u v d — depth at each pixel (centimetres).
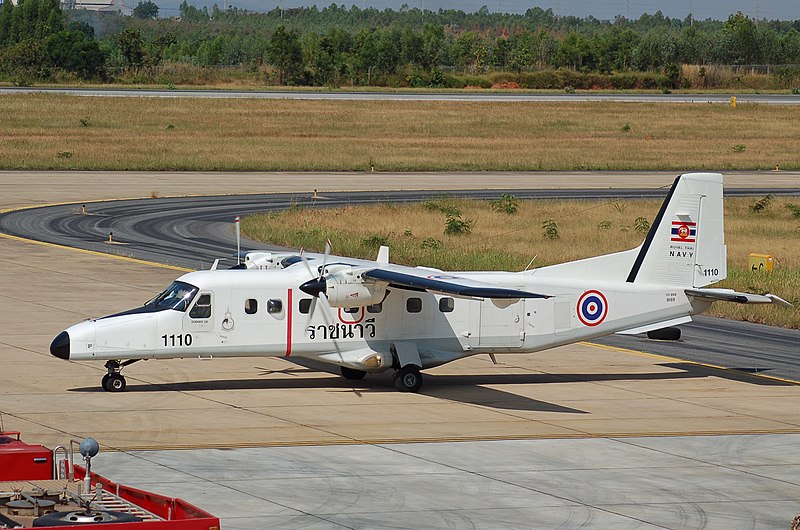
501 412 8175
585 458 6969
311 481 6244
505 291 7694
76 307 11588
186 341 8312
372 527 5475
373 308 8688
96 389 8412
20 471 4612
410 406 8269
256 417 7738
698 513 5925
